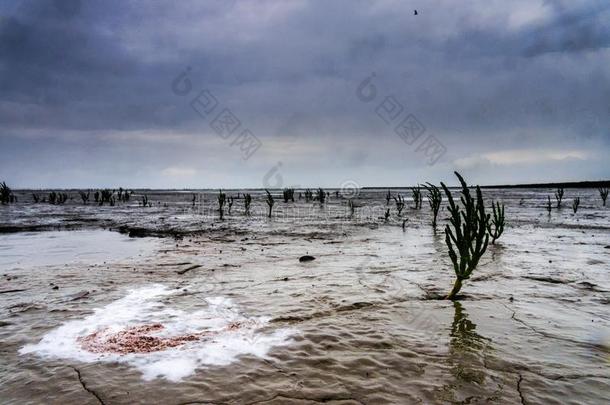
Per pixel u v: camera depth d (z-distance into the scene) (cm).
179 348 333
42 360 310
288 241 1059
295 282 574
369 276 607
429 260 742
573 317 405
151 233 1270
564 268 651
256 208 2716
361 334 361
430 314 418
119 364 302
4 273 653
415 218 1781
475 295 492
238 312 432
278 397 252
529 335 355
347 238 1112
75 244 1027
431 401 246
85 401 249
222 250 901
